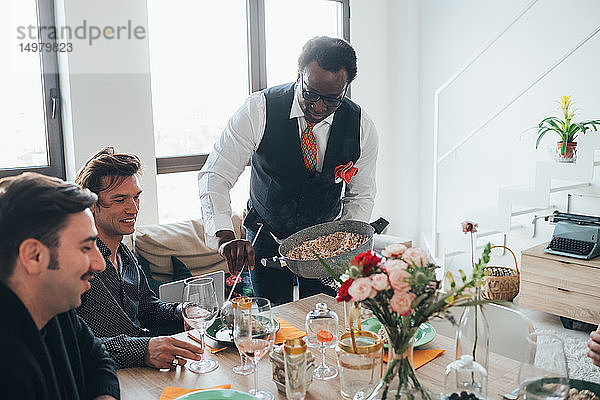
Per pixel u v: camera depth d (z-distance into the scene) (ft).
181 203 14.11
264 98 7.97
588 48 13.69
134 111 12.03
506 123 15.49
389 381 3.91
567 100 13.16
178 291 7.64
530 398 3.75
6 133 11.31
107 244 6.41
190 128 13.93
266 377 5.10
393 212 18.44
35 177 3.65
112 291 6.28
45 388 3.65
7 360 3.40
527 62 14.87
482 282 4.03
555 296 12.53
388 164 18.26
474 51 15.97
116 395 4.65
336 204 8.71
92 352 4.86
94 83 11.46
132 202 6.32
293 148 8.01
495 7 15.34
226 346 5.81
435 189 15.75
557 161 13.25
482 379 3.96
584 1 13.61
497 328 6.75
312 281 8.26
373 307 3.88
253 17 14.53
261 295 8.72
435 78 16.99
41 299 3.69
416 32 17.15
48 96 11.44
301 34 15.78
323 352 5.19
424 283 3.64
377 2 17.13
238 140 8.02
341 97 7.18
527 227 15.23
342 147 8.17
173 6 13.26
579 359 10.68
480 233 15.05
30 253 3.51
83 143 11.50
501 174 15.79
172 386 4.97
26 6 11.12
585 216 12.87
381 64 17.54
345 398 4.47
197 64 13.83
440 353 5.46
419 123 17.60
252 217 8.70
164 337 5.48
